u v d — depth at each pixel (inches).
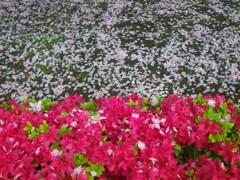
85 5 302.7
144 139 100.8
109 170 92.6
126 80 187.3
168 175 85.9
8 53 224.4
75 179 83.5
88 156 91.9
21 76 197.0
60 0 318.0
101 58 211.3
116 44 228.7
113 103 120.0
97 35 244.2
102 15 279.6
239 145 91.0
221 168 82.5
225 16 264.8
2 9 302.0
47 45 233.5
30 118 109.1
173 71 193.3
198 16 267.3
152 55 211.6
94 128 102.3
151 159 92.0
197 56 208.1
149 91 176.4
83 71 198.2
